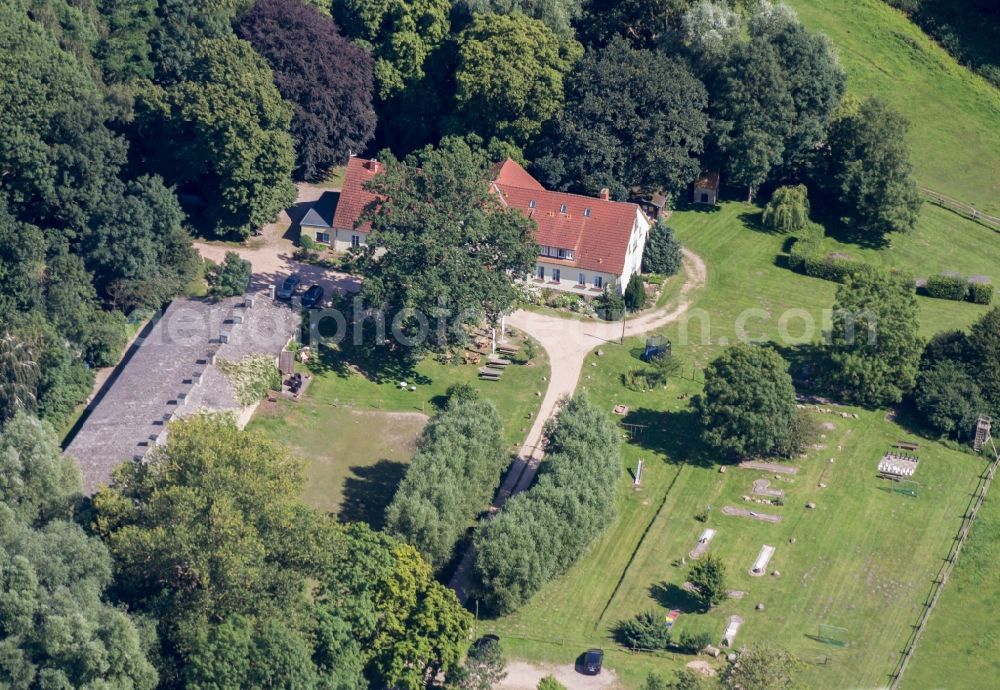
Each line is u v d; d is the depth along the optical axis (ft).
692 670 374.02
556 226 522.88
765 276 554.05
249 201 515.91
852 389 487.61
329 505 416.46
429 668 367.86
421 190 478.59
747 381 452.76
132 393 426.92
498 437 425.28
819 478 452.76
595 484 411.95
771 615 396.98
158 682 334.85
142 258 477.36
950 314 545.44
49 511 364.58
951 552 427.74
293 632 341.00
